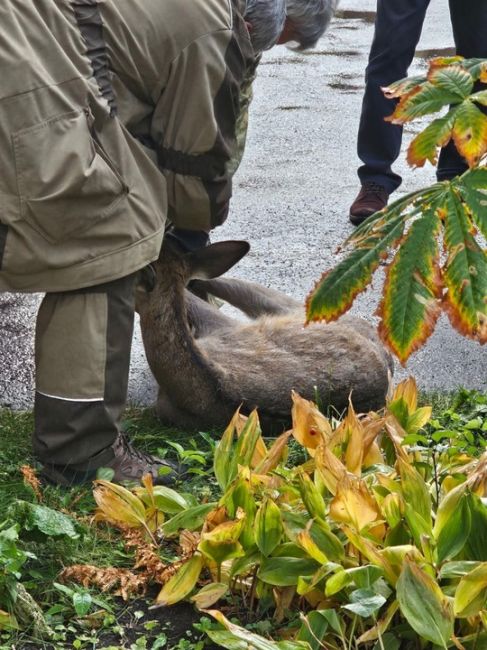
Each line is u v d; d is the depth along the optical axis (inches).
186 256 169.5
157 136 142.7
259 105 388.5
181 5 135.7
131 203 135.5
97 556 128.0
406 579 101.3
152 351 168.2
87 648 113.7
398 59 260.8
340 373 173.8
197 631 116.3
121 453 148.4
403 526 113.4
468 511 107.0
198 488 147.8
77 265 133.3
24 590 115.2
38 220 129.2
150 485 131.9
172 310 165.3
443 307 90.7
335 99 396.5
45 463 144.3
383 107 264.7
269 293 206.5
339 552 112.8
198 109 139.2
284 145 344.5
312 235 269.1
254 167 322.7
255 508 117.3
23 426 166.4
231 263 171.5
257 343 178.1
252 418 130.0
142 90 138.9
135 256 136.9
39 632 113.4
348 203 292.2
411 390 140.8
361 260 94.5
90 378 139.5
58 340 138.7
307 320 95.7
